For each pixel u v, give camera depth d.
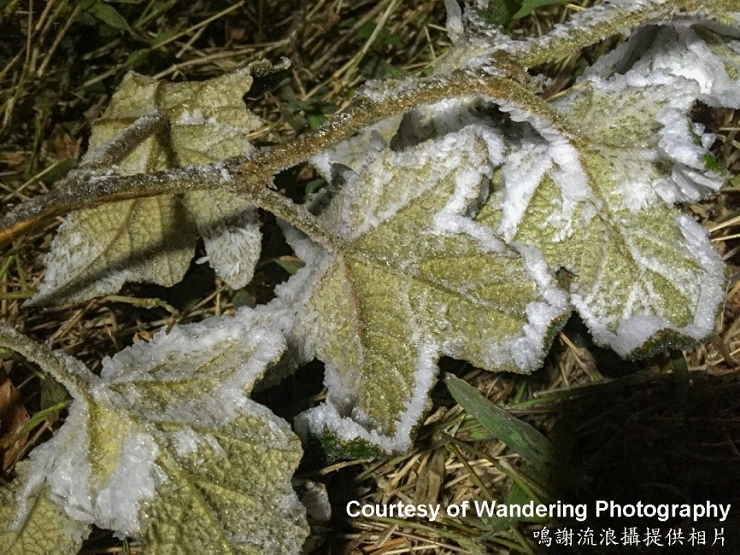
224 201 0.25
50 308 0.27
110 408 0.20
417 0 0.34
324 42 0.33
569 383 0.28
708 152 0.22
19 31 0.30
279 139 0.31
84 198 0.20
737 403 0.27
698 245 0.23
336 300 0.23
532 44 0.22
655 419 0.27
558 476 0.25
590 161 0.23
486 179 0.23
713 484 0.26
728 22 0.23
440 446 0.27
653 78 0.23
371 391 0.23
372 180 0.23
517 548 0.25
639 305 0.23
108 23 0.29
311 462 0.25
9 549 0.20
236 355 0.21
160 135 0.25
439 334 0.23
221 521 0.20
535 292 0.22
